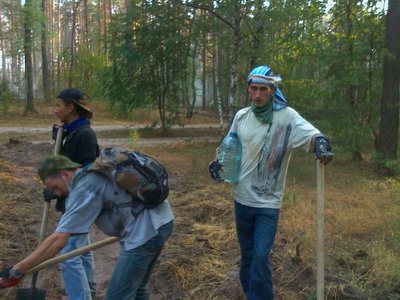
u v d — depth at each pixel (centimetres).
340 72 1275
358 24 1274
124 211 315
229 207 718
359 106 1305
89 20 4353
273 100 386
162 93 1973
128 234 316
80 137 384
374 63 1278
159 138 1944
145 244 314
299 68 1367
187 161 1267
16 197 761
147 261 319
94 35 3834
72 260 381
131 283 316
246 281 415
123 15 1842
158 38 1777
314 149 359
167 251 543
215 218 673
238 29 1502
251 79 379
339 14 1301
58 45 4869
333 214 711
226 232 599
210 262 514
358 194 876
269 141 382
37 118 2625
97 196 307
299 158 1268
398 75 1136
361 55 1275
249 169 389
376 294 454
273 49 1398
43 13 3041
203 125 2630
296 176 1022
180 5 1711
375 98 1283
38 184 875
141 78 1891
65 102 386
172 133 2103
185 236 596
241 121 402
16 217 662
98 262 531
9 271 294
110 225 319
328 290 452
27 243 572
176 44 1786
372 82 1280
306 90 1332
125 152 321
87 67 3141
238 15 1488
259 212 388
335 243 580
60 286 468
